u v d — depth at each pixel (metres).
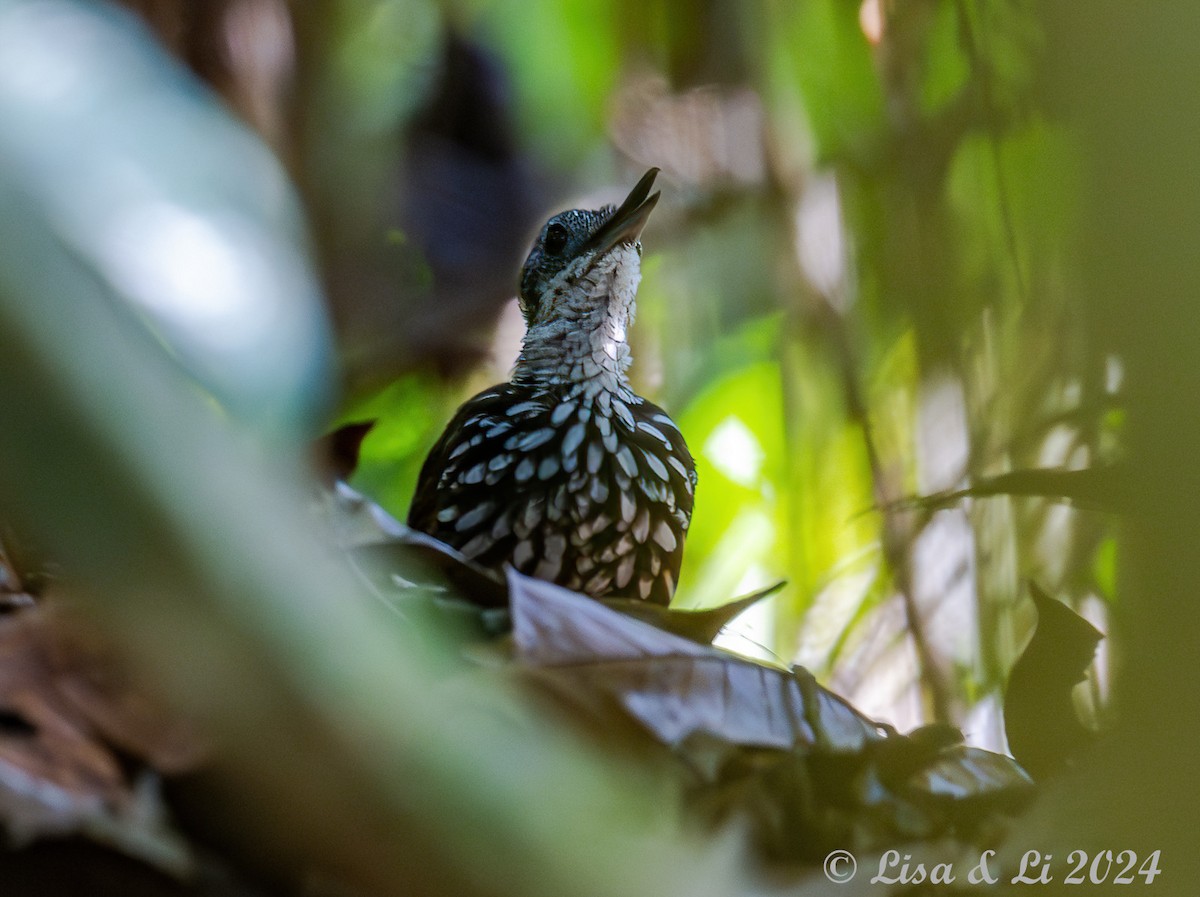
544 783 3.24
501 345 4.40
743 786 4.02
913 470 4.21
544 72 4.41
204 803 3.52
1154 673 3.61
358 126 4.35
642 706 4.04
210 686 2.82
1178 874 3.59
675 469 4.20
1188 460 3.46
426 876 3.05
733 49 4.34
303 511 3.82
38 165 2.55
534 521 4.18
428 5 4.39
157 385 2.60
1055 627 4.09
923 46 4.20
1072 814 4.02
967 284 4.17
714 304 4.34
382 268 4.37
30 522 2.63
